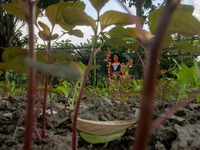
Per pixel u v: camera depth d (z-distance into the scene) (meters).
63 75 0.33
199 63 4.35
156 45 0.34
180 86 1.95
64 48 8.18
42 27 0.82
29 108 0.46
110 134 0.91
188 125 1.10
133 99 2.16
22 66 0.63
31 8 0.43
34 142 0.82
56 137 0.88
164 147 0.86
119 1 0.43
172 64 7.26
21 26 6.23
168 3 0.33
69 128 1.04
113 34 0.91
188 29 0.60
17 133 0.93
